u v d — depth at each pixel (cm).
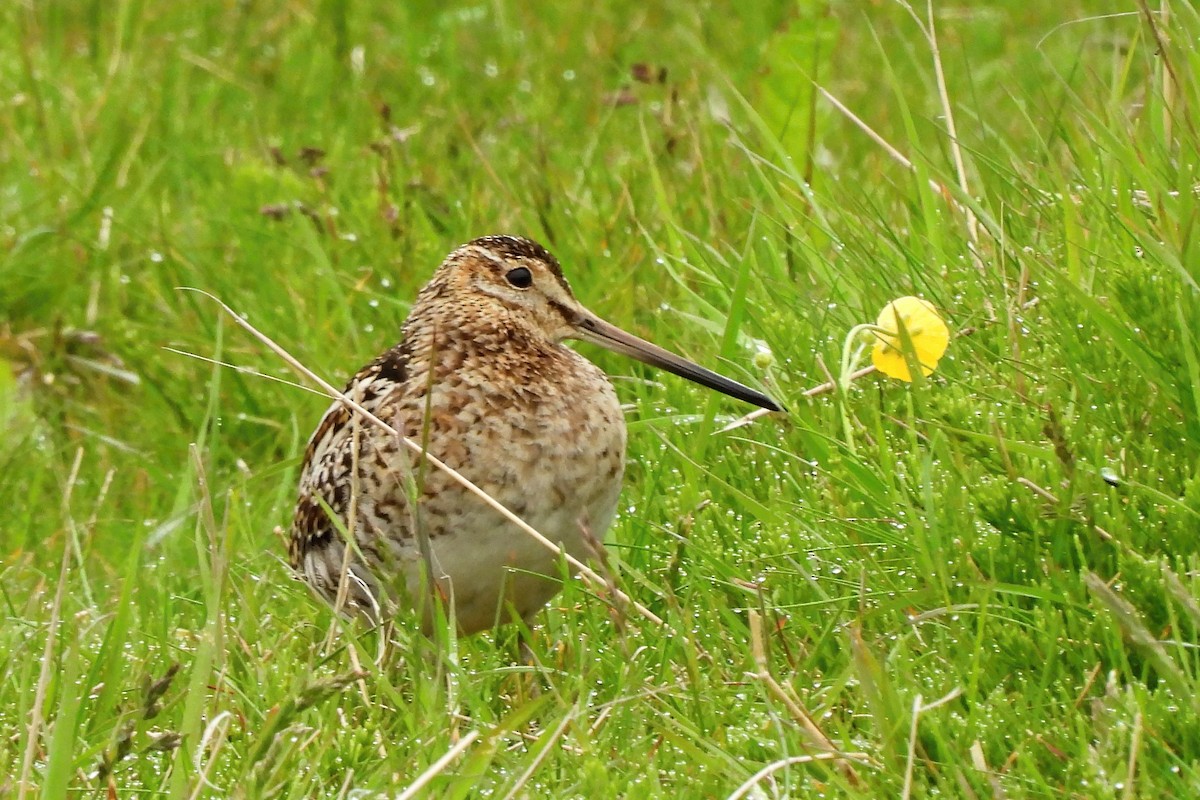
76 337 1190
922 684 708
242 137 1512
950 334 888
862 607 724
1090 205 912
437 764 614
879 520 797
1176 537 738
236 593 841
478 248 871
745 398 864
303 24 1766
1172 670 640
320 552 837
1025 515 745
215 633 721
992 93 1545
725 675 743
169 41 1691
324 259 1147
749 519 855
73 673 651
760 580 773
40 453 1112
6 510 1063
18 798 627
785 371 931
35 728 654
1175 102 948
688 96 1448
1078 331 833
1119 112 957
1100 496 748
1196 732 641
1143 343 812
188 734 665
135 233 1283
